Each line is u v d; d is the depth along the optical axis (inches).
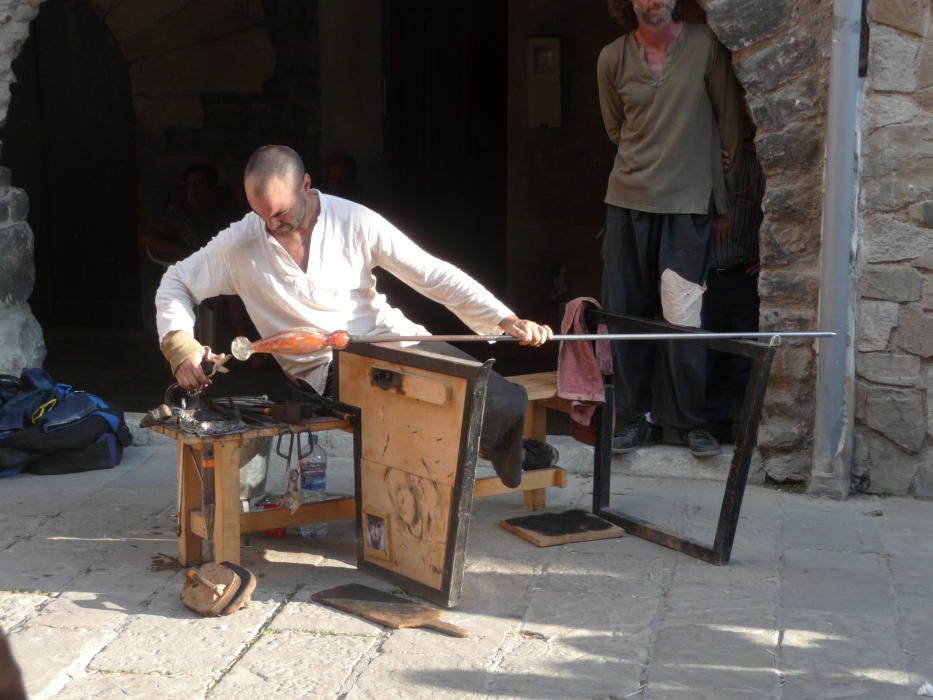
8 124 387.9
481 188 422.0
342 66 370.6
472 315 180.7
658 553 189.9
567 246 350.9
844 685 145.6
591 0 333.1
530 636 159.6
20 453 225.8
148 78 368.2
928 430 212.4
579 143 343.3
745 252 233.5
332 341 170.1
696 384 219.6
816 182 210.1
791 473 220.5
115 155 382.6
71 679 147.1
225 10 362.3
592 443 207.5
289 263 177.6
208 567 171.0
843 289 206.2
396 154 385.4
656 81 213.3
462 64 410.0
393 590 175.9
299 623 163.2
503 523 201.0
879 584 176.6
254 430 174.7
